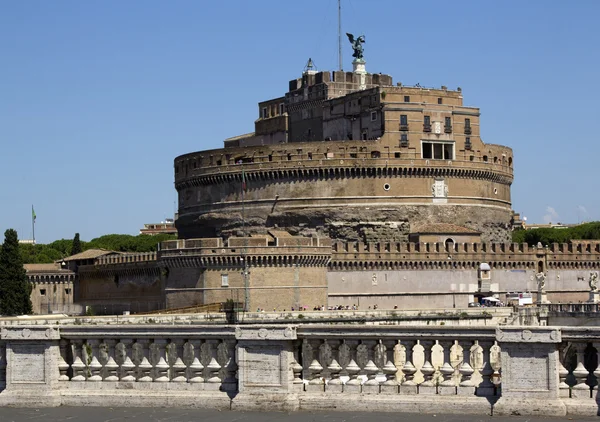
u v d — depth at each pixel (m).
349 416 36.38
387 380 37.75
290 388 37.81
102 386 40.31
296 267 178.62
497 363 42.59
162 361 40.41
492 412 35.59
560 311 188.00
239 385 38.22
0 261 188.38
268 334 37.81
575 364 37.91
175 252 178.62
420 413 36.50
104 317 145.12
